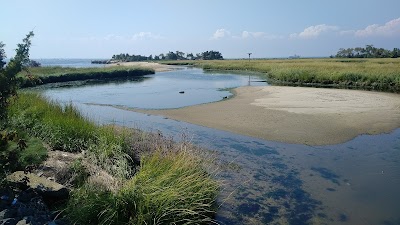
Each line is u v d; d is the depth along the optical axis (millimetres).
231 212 5598
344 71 29828
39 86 29109
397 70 28609
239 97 20031
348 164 7988
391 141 9945
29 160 4762
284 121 12516
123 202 4680
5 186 4383
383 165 7906
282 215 5523
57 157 6664
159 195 4809
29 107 9883
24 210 4105
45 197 4816
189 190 5227
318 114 13742
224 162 7984
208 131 11258
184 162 6125
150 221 4531
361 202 5988
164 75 45938
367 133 10852
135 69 46188
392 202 5973
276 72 35219
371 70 29875
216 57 148375
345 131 11031
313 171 7523
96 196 4680
